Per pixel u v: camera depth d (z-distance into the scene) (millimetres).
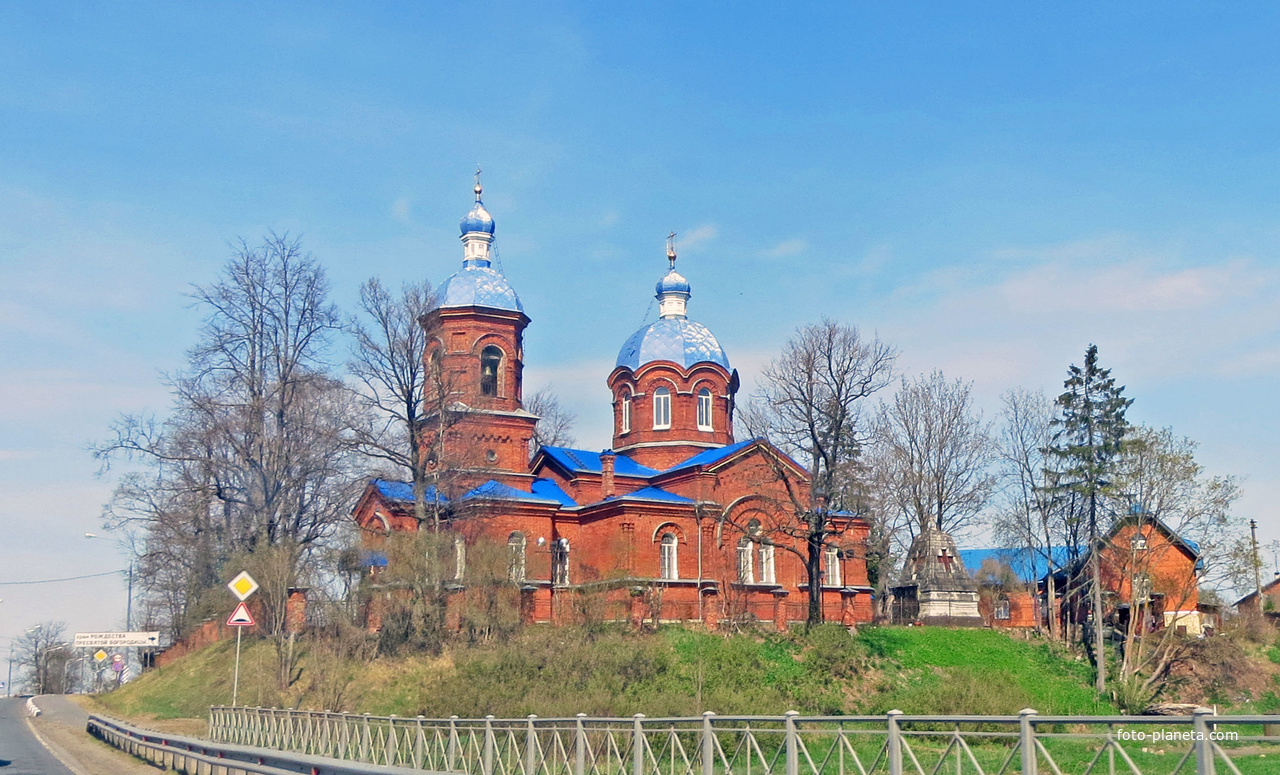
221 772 25234
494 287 59906
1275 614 68688
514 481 58844
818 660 49375
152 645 71375
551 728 21375
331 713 28000
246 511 59375
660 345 65625
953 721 13383
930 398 74500
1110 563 60562
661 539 58062
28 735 44312
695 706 35656
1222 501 54125
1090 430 61688
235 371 58750
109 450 57938
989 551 87438
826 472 55562
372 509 56719
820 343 56031
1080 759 15078
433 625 48094
